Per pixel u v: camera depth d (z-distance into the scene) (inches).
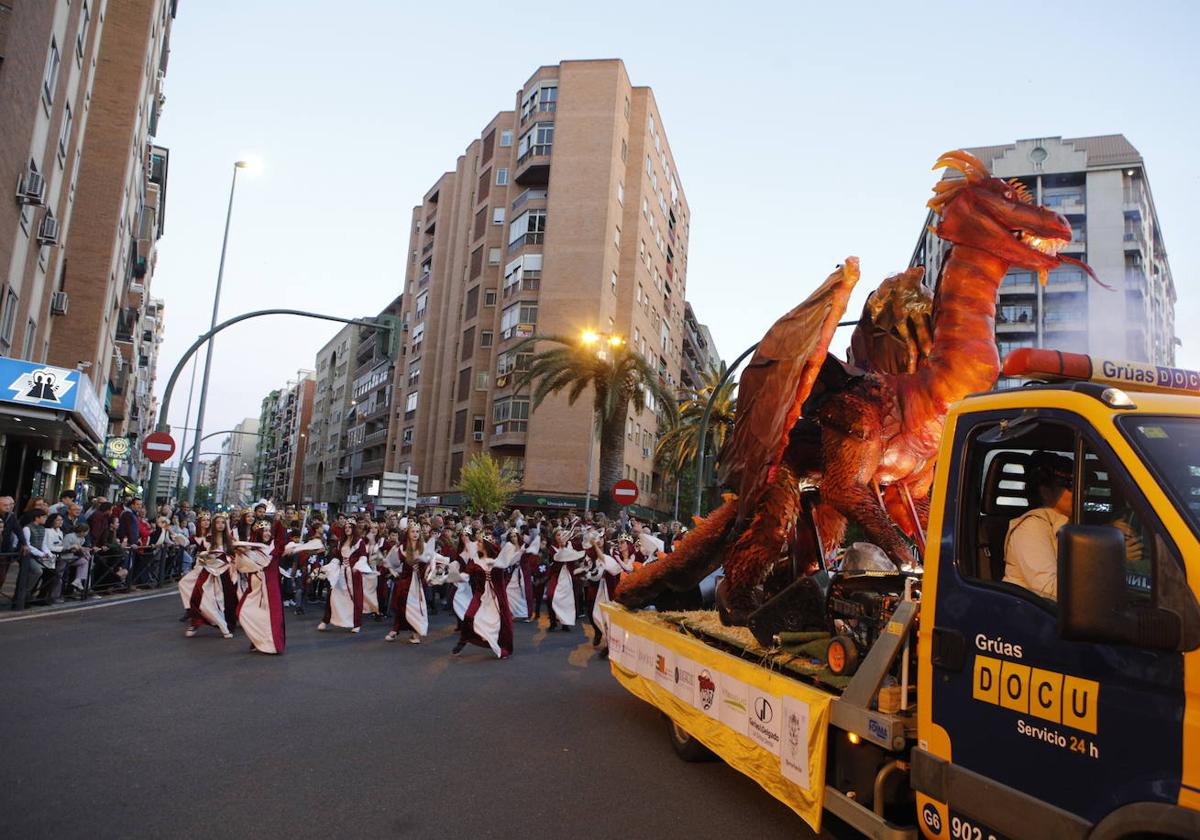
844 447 221.9
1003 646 114.7
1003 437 125.5
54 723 236.7
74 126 903.7
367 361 3166.8
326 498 3592.5
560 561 508.1
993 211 227.1
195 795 182.5
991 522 132.1
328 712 265.3
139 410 2180.1
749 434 230.2
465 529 403.9
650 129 1924.2
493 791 192.1
